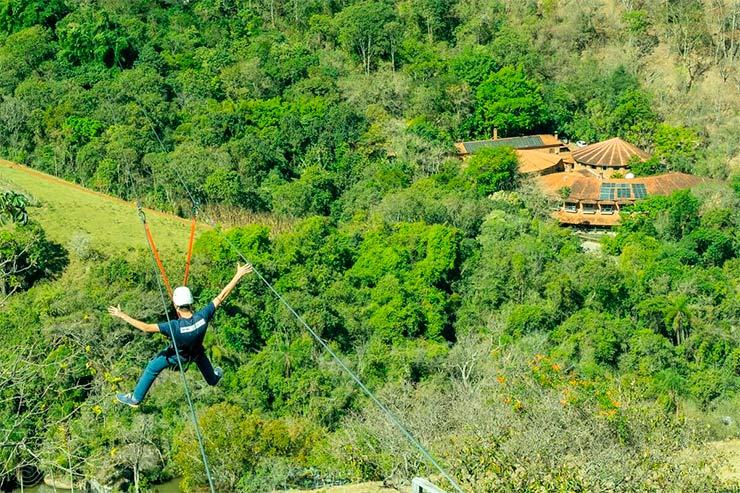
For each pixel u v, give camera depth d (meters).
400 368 52.50
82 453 29.20
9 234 58.25
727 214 83.56
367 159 96.50
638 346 56.38
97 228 71.81
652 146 113.19
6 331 44.88
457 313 66.25
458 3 138.12
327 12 133.88
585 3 137.38
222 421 39.72
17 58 102.31
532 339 57.75
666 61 129.25
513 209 85.81
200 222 79.00
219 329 57.84
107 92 96.62
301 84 109.19
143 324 14.83
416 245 70.06
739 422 48.03
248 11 130.50
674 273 71.88
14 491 38.91
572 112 119.94
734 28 132.12
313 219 73.25
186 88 104.75
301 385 50.25
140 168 83.88
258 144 93.38
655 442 29.27
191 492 39.44
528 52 127.25
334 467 36.25
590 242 88.38
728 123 116.56
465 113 114.00
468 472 26.88
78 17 112.38
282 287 63.12
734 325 64.69
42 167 85.88
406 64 124.31
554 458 26.78
